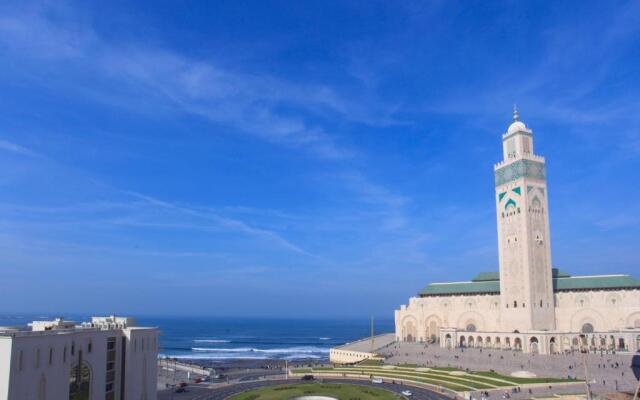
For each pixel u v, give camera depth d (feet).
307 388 397.60
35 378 228.22
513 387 364.38
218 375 520.01
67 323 293.84
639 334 496.23
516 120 601.62
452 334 594.65
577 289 563.48
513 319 565.94
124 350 304.50
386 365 511.40
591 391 348.59
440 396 352.49
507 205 589.73
